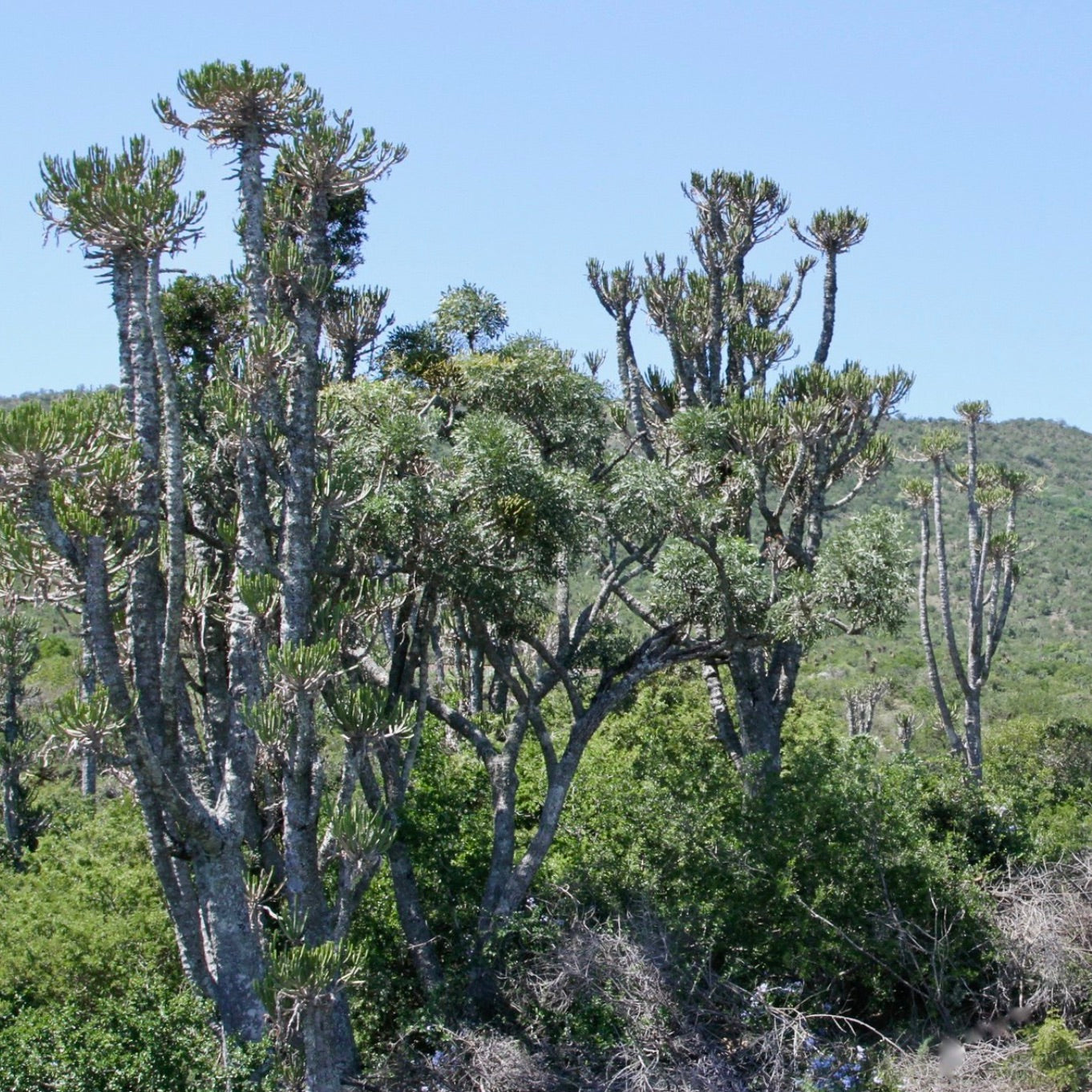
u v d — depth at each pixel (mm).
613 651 15844
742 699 14547
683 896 11531
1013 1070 9547
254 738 9156
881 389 13914
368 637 10250
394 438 11234
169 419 8453
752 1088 9477
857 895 11422
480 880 12477
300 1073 8727
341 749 14070
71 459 7922
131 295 8719
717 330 14656
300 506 9531
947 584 19578
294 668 8617
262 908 9664
